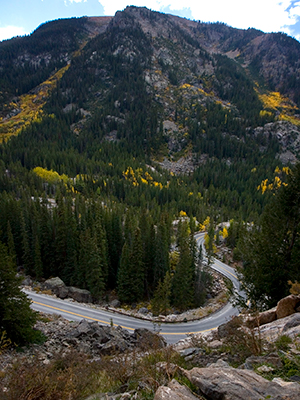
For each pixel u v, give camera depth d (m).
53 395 6.21
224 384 4.59
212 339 9.89
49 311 32.50
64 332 19.45
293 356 5.57
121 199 112.56
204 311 36.75
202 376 5.14
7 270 16.92
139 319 33.31
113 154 167.62
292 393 4.03
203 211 104.44
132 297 40.44
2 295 16.25
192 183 145.75
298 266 13.62
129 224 52.88
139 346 10.59
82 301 38.22
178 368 6.04
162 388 4.84
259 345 6.57
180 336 28.84
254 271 15.23
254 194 134.50
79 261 43.06
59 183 112.31
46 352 15.96
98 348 17.06
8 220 53.28
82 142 178.00
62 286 39.72
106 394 6.36
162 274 45.50
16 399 5.90
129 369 7.74
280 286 14.15
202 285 43.69
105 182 124.94
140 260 41.53
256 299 15.39
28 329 16.48
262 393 4.29
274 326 7.82
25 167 128.00
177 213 100.19
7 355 13.91
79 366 8.66
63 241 46.88
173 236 73.88
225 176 156.00
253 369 5.62
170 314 37.38
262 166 166.88
